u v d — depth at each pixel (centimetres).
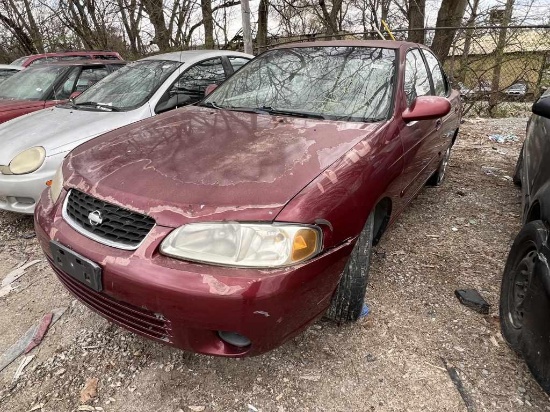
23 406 194
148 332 184
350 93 277
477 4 1150
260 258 164
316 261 173
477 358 217
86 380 207
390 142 240
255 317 163
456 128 448
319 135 231
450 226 362
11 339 237
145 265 167
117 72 483
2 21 1469
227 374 209
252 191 176
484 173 503
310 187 180
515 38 870
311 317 187
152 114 411
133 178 192
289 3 1175
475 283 279
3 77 832
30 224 377
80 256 181
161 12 1244
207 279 160
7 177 337
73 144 354
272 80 306
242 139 228
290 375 208
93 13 1333
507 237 343
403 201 288
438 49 947
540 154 284
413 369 210
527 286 196
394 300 260
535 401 193
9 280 292
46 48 1466
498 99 923
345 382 204
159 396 197
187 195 176
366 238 217
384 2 1331
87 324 246
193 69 466
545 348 181
